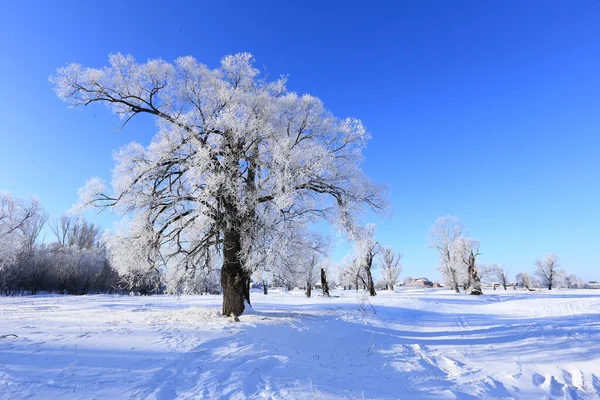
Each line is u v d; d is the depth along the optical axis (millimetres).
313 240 14789
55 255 58281
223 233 13930
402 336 12539
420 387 6086
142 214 13289
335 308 22172
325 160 12469
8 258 40125
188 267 14758
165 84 13883
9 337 7383
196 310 15188
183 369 5965
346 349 9742
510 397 5676
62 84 12867
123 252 13477
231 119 12539
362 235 13602
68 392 4680
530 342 9734
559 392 5934
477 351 9156
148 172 12852
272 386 5406
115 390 4863
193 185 12133
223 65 14797
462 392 5812
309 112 14594
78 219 13508
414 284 143000
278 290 72438
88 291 59781
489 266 67438
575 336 10070
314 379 6141
